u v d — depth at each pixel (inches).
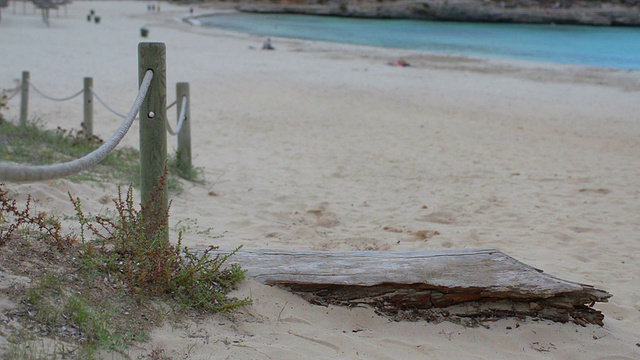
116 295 141.3
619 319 180.9
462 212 307.1
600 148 496.1
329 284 160.7
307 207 304.8
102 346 121.2
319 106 653.9
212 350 130.2
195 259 161.5
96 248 160.1
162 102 172.4
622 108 714.2
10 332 117.2
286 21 2293.3
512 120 620.4
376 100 709.3
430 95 761.6
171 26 1756.9
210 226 250.7
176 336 133.6
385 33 1925.4
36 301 127.3
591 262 238.5
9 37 1106.7
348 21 2370.8
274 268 167.3
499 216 301.4
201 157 412.2
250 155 428.5
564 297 163.5
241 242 228.7
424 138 517.3
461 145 493.4
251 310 151.3
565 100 761.6
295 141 486.0
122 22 1736.0
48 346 116.5
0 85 641.0
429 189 354.3
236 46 1293.1
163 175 170.6
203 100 651.5
